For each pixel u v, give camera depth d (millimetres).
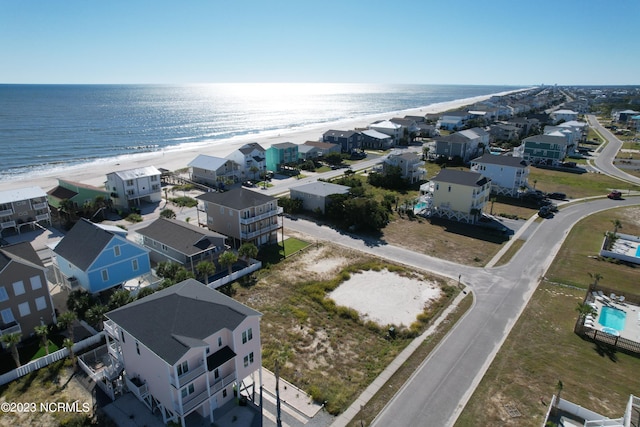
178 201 72000
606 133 168500
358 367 32344
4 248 36344
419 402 28656
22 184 85250
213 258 46875
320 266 49969
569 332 37188
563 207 74938
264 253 53500
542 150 108938
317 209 67500
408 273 48375
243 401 28250
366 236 60156
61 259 41500
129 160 113875
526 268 50344
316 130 184625
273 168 101000
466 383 30578
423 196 76812
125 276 40844
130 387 28562
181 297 28438
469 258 53062
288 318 38906
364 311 40375
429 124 164625
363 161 113500
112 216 67000
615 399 29016
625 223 66438
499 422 26922
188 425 26281
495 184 82312
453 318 39344
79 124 182500
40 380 29875
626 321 38938
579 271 49562
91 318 33375
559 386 27172
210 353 26047
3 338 29094
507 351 34375
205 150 131375
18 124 172750
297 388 29906
